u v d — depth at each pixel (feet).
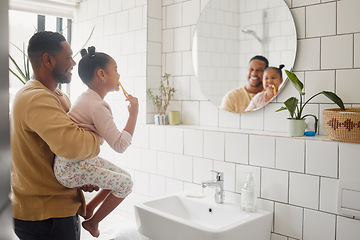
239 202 6.59
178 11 8.45
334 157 5.30
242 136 6.50
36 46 4.67
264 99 6.87
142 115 8.65
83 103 5.11
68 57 4.86
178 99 8.55
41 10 9.90
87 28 10.40
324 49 6.04
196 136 7.30
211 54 7.75
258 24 6.91
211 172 7.04
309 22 6.21
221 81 7.58
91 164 5.11
